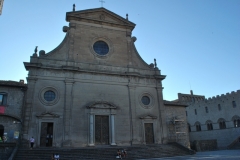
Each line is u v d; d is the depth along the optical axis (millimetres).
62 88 29141
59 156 22719
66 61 30516
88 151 24391
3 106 25688
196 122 57750
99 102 29922
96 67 31969
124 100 31969
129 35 35969
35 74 28344
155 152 26984
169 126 34562
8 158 21375
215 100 54094
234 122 49188
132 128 30812
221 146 50500
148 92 33969
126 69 33844
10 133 25188
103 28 34625
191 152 29109
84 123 28750
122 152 24359
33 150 23250
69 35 32062
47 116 27234
